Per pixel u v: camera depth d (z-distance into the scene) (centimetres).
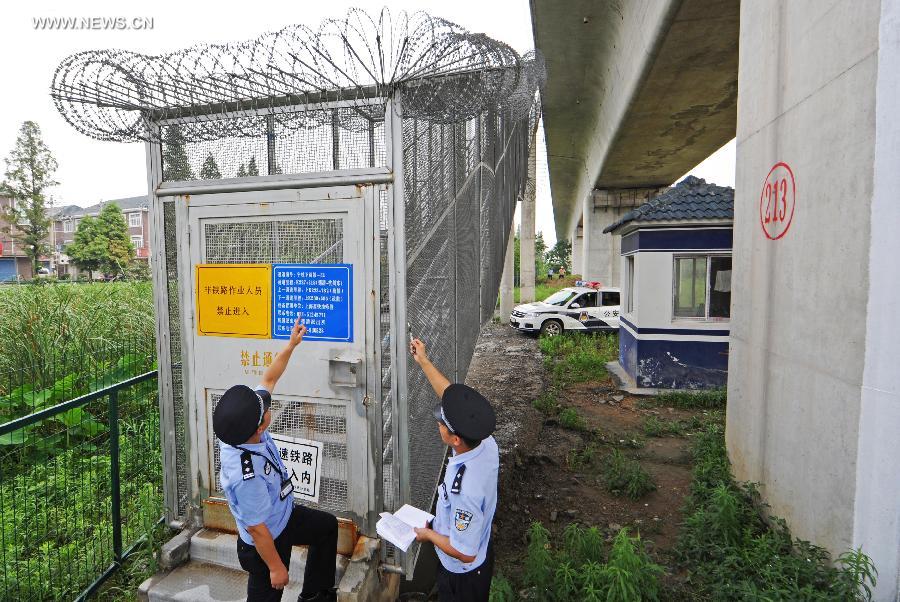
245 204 301
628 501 478
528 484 516
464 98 258
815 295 331
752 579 312
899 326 258
